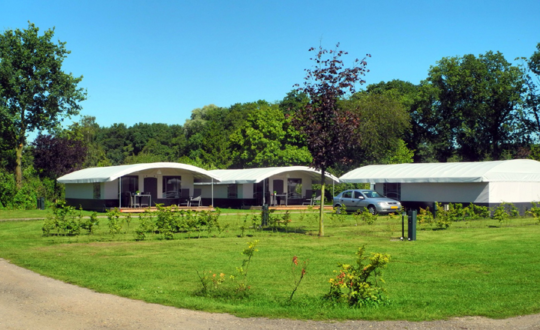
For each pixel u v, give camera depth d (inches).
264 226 833.5
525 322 276.4
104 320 278.4
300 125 711.1
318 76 697.0
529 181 1200.2
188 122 3400.6
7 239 676.7
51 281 387.5
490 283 380.8
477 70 2078.0
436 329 264.2
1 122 1588.3
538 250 546.9
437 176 1239.5
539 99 2079.2
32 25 1626.5
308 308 303.3
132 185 1450.5
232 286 371.2
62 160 1878.7
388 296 337.4
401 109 2085.4
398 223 933.2
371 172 1464.1
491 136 2208.4
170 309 302.8
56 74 1664.6
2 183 1510.8
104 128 3548.2
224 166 2637.8
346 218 1071.6
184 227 725.3
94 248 582.2
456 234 729.0
